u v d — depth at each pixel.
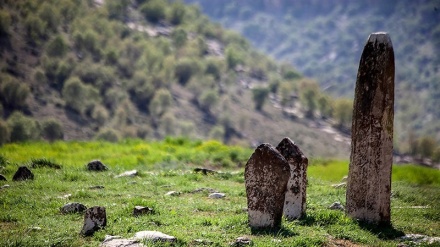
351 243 13.05
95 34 188.75
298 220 14.51
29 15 176.88
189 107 181.75
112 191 18.62
